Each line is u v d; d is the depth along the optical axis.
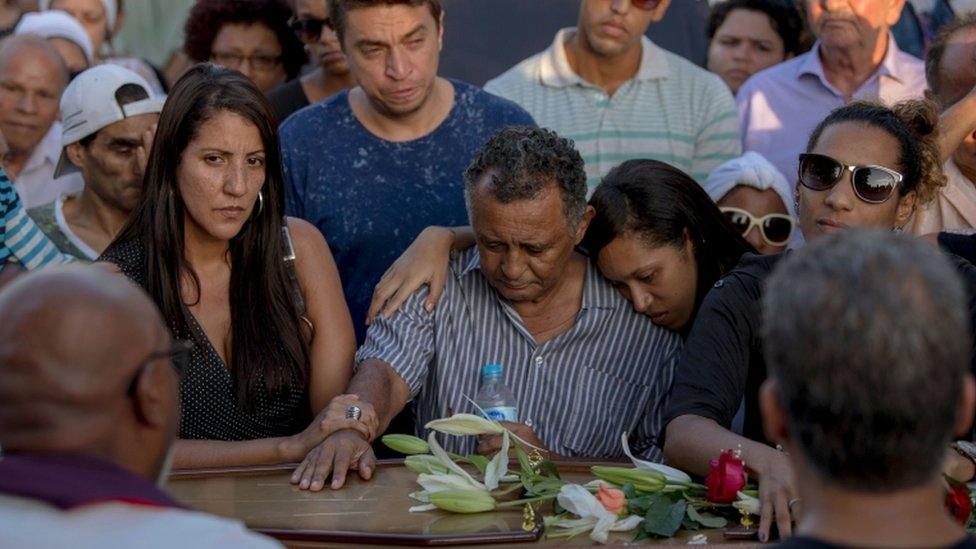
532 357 4.27
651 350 4.32
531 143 3.93
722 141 5.89
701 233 4.27
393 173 4.93
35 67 5.82
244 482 3.54
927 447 1.80
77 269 2.09
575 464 3.62
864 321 1.79
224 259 4.11
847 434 1.80
